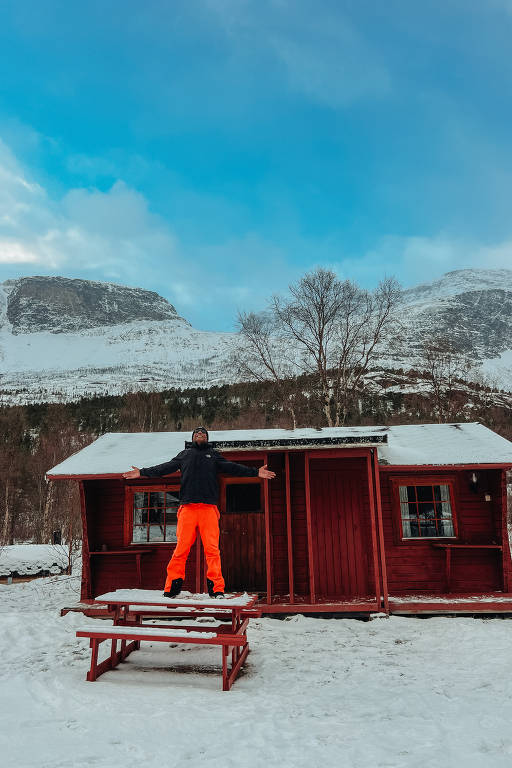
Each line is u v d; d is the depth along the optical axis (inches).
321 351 1134.4
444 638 320.2
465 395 1801.2
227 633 260.8
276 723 186.1
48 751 161.0
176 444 493.4
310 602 382.3
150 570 438.3
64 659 280.5
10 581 682.2
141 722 187.2
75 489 909.2
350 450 401.1
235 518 429.7
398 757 154.8
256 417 1807.3
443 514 440.8
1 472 1593.3
